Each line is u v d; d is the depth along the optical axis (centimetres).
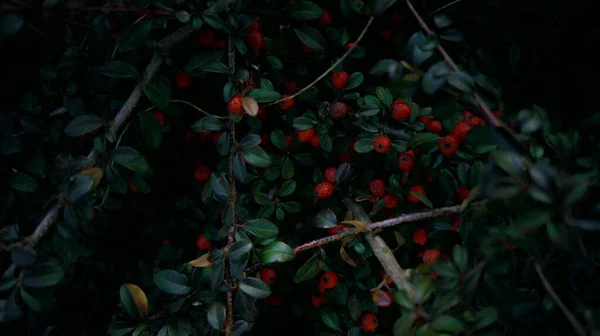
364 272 32
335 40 32
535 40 32
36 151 29
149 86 27
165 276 28
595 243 26
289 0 29
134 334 28
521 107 32
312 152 33
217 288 26
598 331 23
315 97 32
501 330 28
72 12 26
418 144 29
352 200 31
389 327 33
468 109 27
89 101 30
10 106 30
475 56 31
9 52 29
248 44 29
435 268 26
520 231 24
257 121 31
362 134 31
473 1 30
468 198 27
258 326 35
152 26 27
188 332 28
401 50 32
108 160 26
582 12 32
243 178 28
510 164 24
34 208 29
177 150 34
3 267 26
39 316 31
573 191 23
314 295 33
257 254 29
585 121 27
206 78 31
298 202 33
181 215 36
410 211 31
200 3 27
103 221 31
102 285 35
